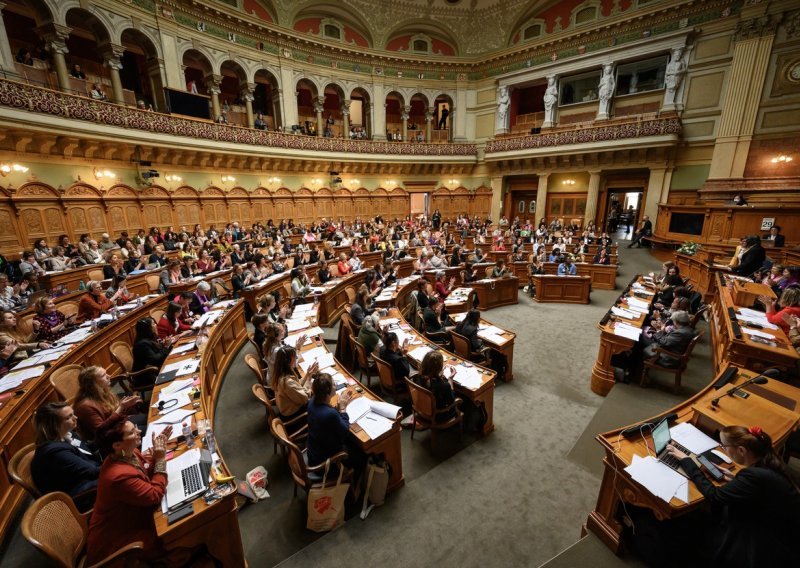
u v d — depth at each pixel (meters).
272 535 3.38
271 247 13.80
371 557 3.14
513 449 4.56
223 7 15.91
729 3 15.31
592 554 2.89
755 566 2.19
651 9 16.69
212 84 16.64
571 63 19.55
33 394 4.06
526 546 3.24
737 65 15.34
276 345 4.92
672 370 5.49
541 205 21.47
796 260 9.81
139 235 13.82
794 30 14.16
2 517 3.27
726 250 11.96
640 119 18.05
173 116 14.55
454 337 6.16
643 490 2.61
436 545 3.25
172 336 5.95
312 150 19.78
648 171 18.58
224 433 4.82
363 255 13.85
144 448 3.24
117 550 2.44
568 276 11.02
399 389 5.04
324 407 3.39
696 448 2.88
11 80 10.20
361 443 3.49
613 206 23.33
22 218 11.42
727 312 5.76
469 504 3.70
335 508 3.36
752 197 14.80
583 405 5.58
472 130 23.80
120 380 4.97
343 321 6.36
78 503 2.97
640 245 17.20
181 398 3.98
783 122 14.73
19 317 6.28
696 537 2.67
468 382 4.68
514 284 11.09
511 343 6.16
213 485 2.74
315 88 20.30
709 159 16.56
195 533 2.57
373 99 22.00
